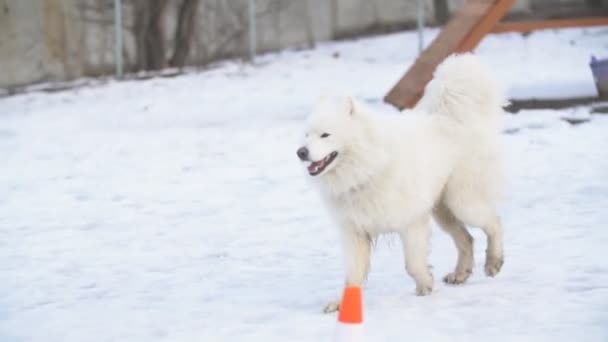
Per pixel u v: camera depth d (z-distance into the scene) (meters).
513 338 6.07
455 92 7.55
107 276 8.64
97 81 26.66
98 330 6.93
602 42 25.41
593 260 7.89
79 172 14.29
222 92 23.05
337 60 27.30
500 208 10.29
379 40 30.16
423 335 6.25
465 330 6.32
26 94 24.78
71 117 20.28
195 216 11.04
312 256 8.98
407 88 16.66
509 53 25.31
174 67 29.20
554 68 21.78
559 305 6.74
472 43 15.87
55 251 9.70
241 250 9.38
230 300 7.61
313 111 6.94
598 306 6.62
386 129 6.96
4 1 26.91
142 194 12.49
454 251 8.85
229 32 30.20
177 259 9.16
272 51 30.73
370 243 7.36
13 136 18.02
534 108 16.34
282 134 16.47
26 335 6.89
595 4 29.70
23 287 8.36
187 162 14.60
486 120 7.70
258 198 11.79
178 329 6.82
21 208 11.98
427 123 7.52
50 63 27.70
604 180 11.13
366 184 6.87
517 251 8.52
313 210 10.95
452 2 31.95
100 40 28.44
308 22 31.25
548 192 10.82
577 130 14.26
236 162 14.34
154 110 20.80
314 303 7.35
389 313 6.86
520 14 29.52
